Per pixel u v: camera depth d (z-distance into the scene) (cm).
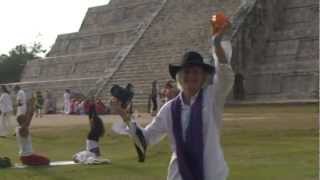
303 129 3048
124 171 1862
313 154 2214
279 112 4397
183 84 797
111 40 7894
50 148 2839
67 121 4297
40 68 8550
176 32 6669
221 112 788
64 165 2067
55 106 6719
